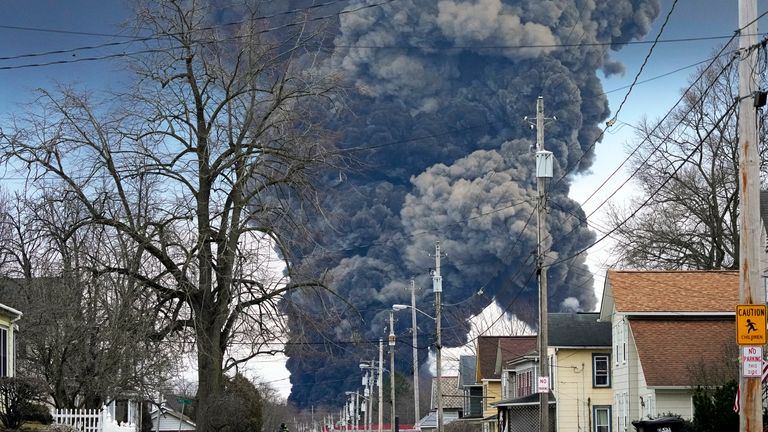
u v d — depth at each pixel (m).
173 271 55.56
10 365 54.81
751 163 31.31
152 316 56.62
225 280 55.47
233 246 55.56
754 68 31.20
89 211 55.34
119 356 56.78
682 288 74.12
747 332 31.02
